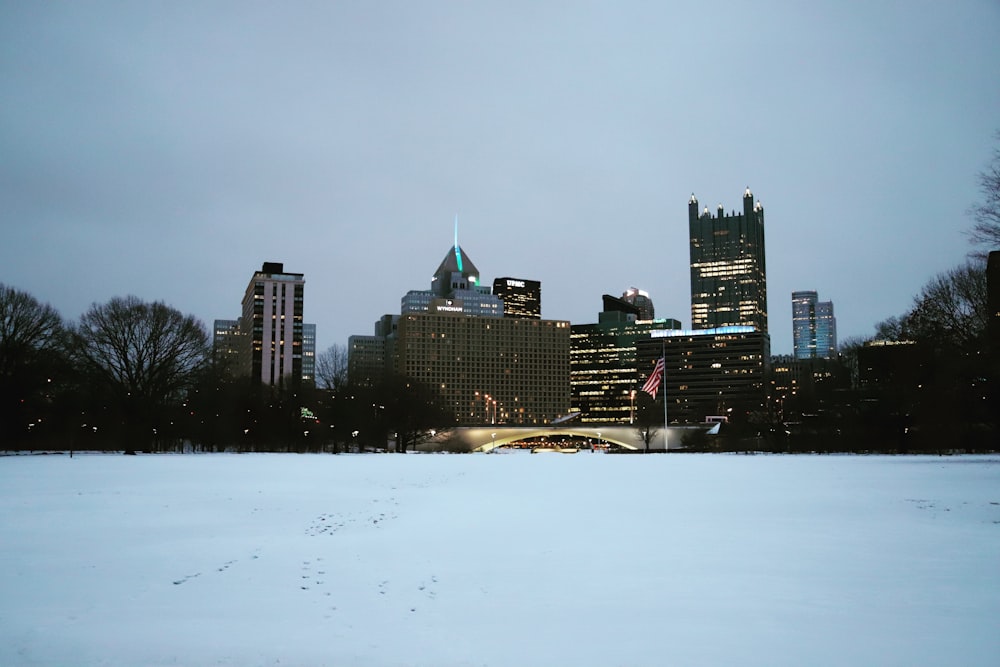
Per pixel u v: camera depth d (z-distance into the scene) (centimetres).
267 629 1009
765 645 938
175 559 1509
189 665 867
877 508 2453
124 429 9962
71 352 8975
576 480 4103
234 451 12412
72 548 1641
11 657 890
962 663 870
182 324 9694
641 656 897
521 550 1623
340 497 2944
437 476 4556
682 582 1298
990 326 5306
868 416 9212
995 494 2942
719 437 13488
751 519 2173
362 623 1040
